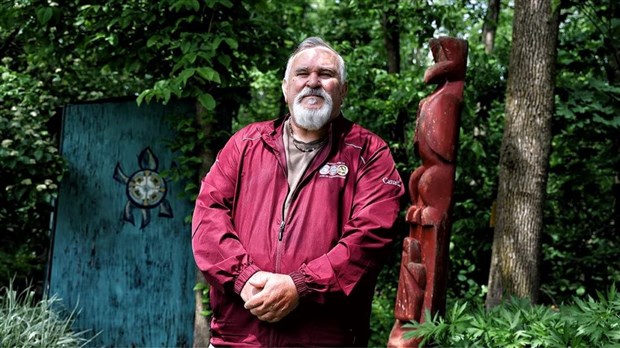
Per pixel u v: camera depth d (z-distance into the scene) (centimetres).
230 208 237
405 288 251
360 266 220
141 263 416
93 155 421
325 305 224
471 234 477
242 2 414
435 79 256
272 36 425
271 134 240
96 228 418
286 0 554
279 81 634
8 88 502
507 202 374
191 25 395
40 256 559
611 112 417
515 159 372
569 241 480
